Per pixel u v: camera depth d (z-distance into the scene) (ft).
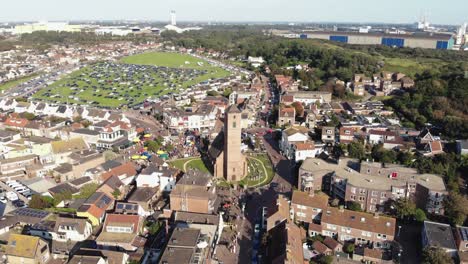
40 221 369.30
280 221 350.84
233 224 380.78
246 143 644.27
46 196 418.92
